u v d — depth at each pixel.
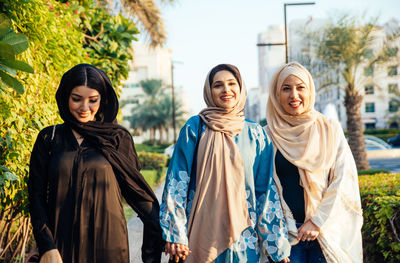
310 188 2.56
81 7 4.45
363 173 11.55
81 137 2.13
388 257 3.47
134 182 2.21
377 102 39.25
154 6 7.27
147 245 2.28
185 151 2.34
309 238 2.46
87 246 2.03
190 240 2.29
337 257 2.46
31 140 2.65
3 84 2.11
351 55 12.98
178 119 45.53
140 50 60.94
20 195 2.52
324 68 14.33
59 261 1.92
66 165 2.04
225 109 2.39
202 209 2.29
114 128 2.21
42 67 2.96
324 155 2.59
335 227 2.51
